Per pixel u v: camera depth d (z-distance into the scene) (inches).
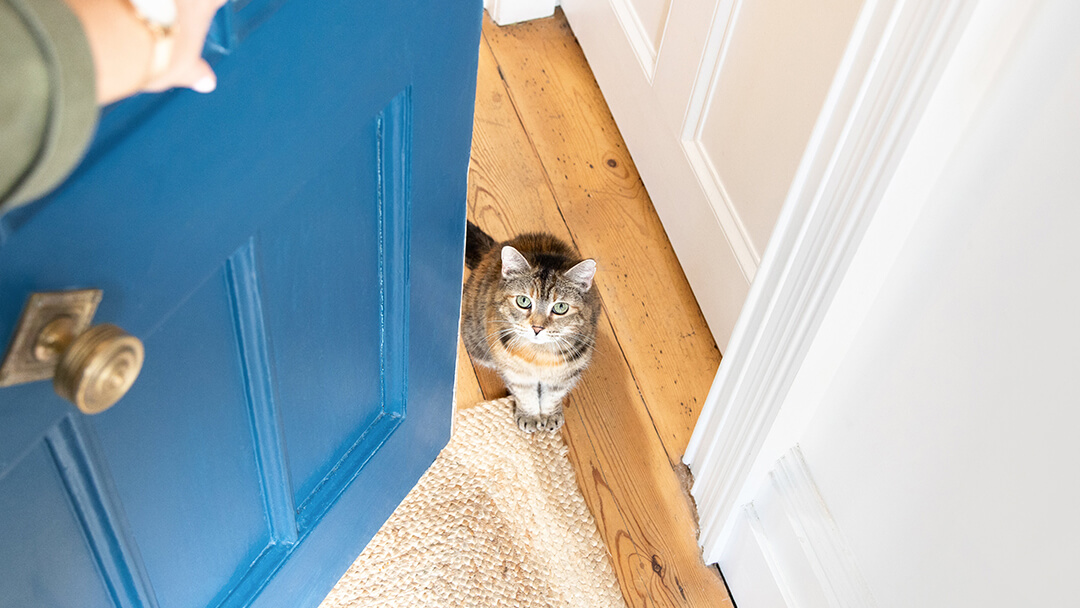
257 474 40.5
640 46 73.9
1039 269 30.1
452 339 53.0
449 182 41.6
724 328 68.2
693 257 71.2
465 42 35.5
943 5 29.2
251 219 28.1
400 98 33.3
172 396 30.6
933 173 34.0
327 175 31.9
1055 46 27.6
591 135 81.9
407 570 59.3
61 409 24.4
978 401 34.7
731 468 54.9
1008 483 33.9
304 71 26.1
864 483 44.9
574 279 61.0
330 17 25.9
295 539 46.3
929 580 41.0
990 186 31.9
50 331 21.3
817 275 40.6
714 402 56.4
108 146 20.6
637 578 60.6
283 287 33.1
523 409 66.2
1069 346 29.3
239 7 22.1
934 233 35.4
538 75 85.3
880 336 40.6
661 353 70.5
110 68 15.8
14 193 14.7
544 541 61.1
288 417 39.5
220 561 41.8
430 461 60.8
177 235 24.9
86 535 31.0
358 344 42.9
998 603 36.0
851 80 34.6
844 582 48.0
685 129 68.2
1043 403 31.1
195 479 35.4
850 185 36.5
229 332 32.0
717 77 62.5
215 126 23.7
